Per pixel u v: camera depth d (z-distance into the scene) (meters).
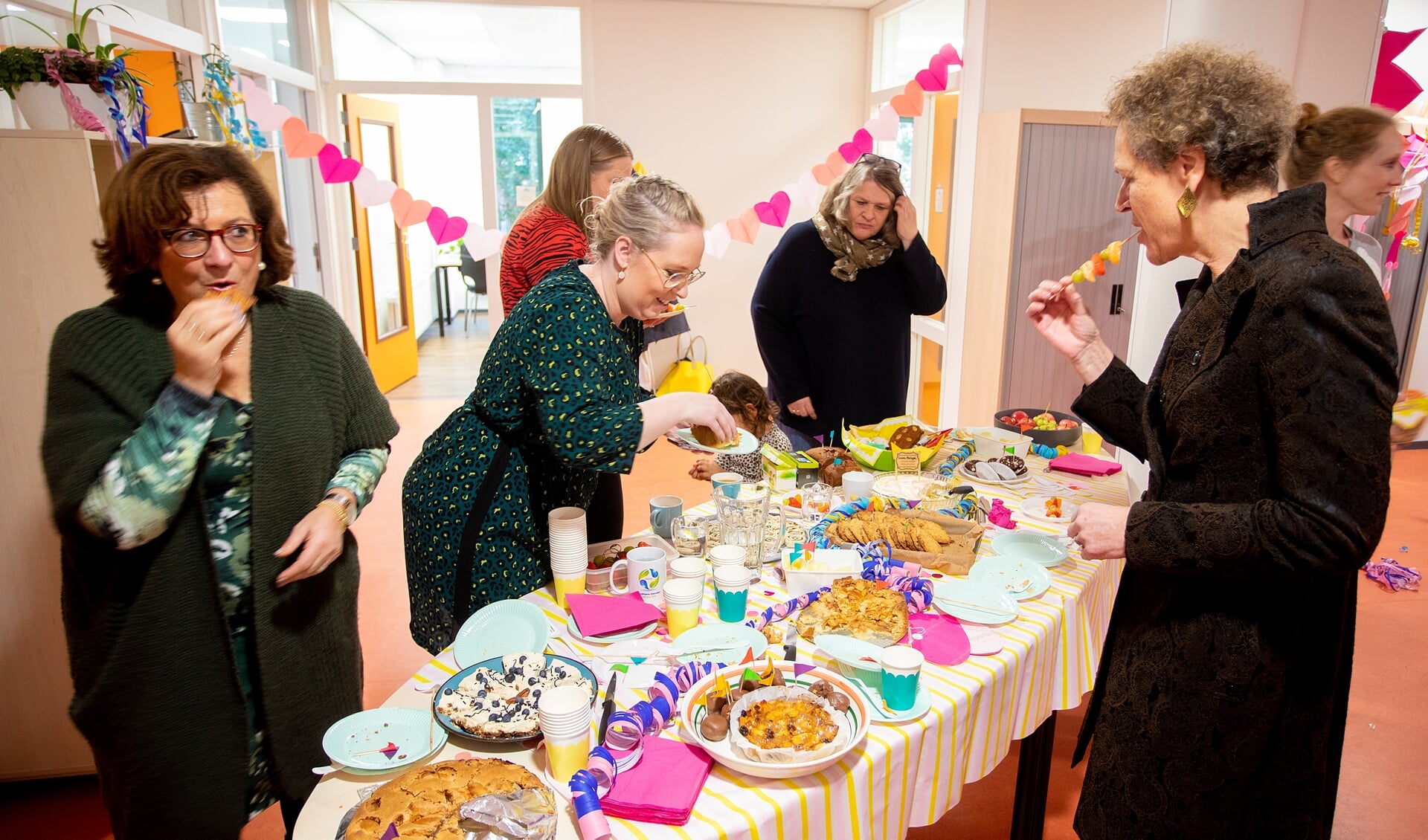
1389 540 3.64
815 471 2.11
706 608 1.42
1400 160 2.00
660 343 5.76
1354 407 0.91
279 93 4.89
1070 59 3.87
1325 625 1.05
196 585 1.17
